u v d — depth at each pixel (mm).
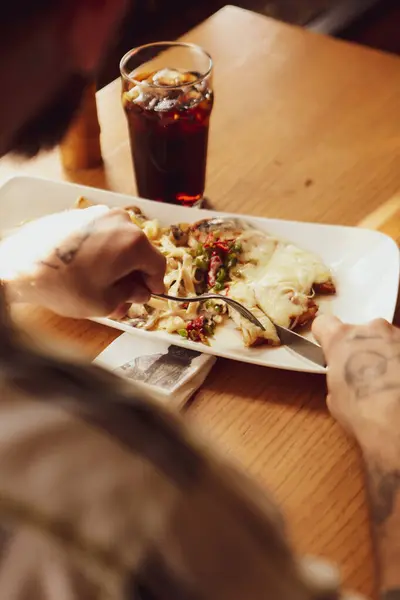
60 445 218
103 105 892
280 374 608
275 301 630
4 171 810
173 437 230
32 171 812
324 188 779
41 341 242
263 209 762
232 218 706
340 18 1891
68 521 213
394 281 640
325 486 533
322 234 691
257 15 1007
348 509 518
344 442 560
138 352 621
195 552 227
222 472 238
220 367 617
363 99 881
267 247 682
